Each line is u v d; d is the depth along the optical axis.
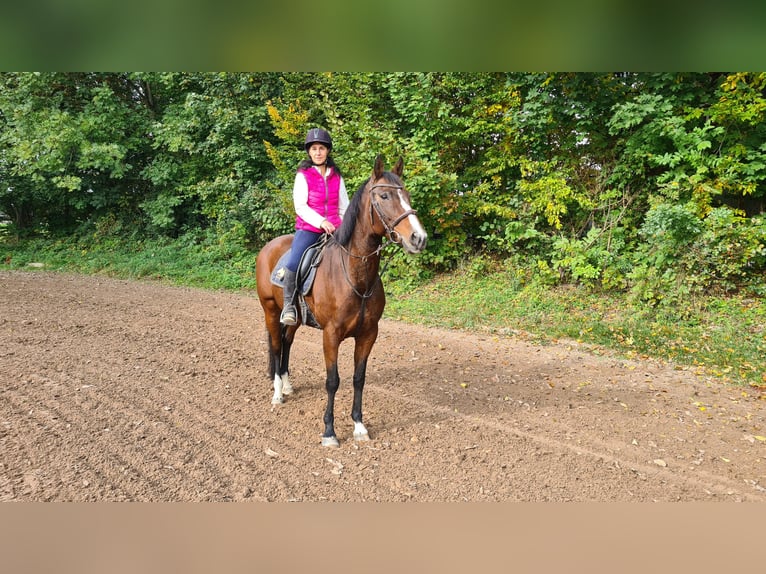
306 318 4.63
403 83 11.70
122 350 6.66
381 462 4.00
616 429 4.75
